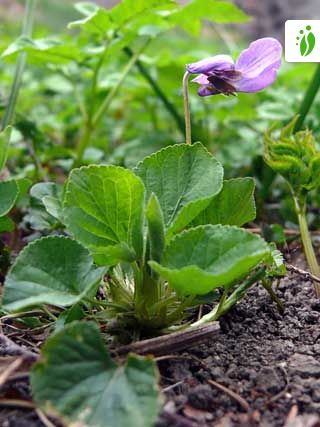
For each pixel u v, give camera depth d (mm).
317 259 186
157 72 268
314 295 157
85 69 290
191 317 142
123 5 204
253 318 144
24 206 195
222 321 141
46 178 222
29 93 334
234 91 135
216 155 268
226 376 121
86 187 120
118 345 126
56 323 126
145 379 101
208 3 216
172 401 109
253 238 112
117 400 100
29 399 111
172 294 131
